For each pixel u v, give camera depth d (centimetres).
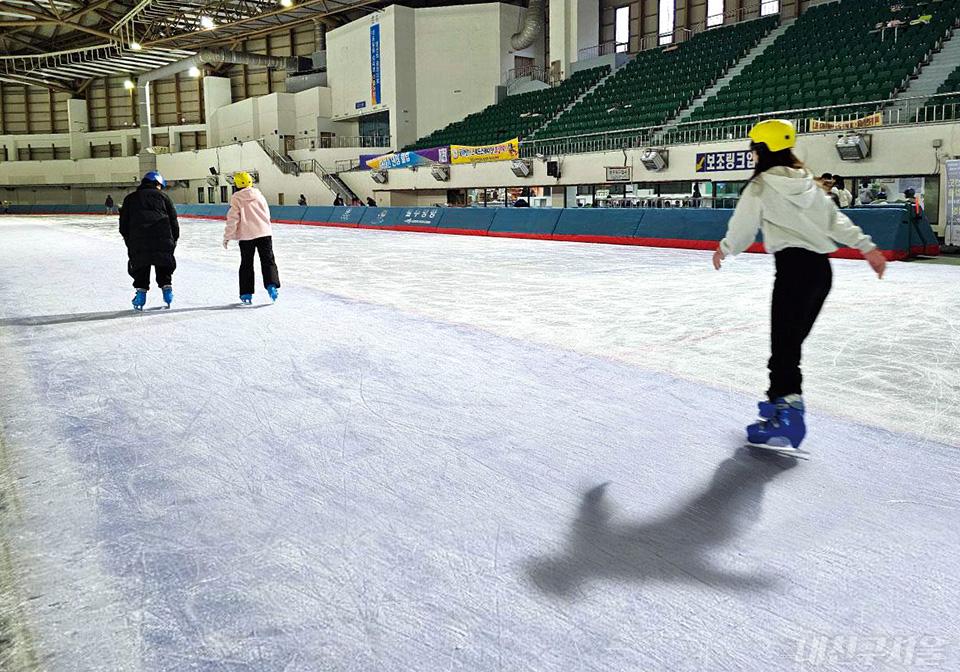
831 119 1777
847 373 410
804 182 270
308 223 2664
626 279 872
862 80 1873
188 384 391
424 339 509
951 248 1214
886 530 220
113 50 4191
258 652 161
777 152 280
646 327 555
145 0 3350
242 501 242
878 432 309
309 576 194
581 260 1136
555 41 3122
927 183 1577
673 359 445
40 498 245
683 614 176
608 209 1537
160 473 267
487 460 279
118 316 610
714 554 206
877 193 1656
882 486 253
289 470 269
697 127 2127
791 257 276
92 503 241
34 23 3712
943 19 2028
